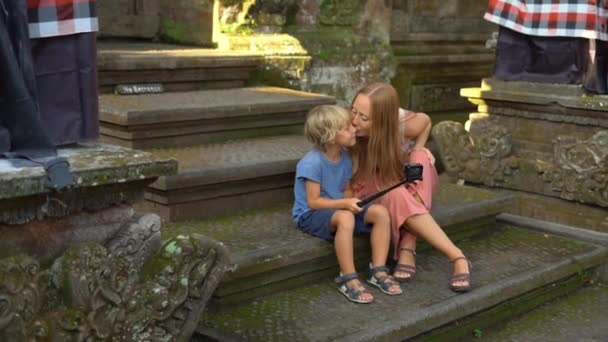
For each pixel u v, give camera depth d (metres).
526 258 4.32
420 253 4.22
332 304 3.48
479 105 5.59
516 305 4.01
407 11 7.18
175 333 2.65
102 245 2.55
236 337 3.10
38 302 2.28
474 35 7.80
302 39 6.00
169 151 4.45
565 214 5.13
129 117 4.29
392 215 3.76
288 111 5.05
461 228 4.51
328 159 3.73
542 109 5.23
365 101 3.67
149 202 4.07
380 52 6.55
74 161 2.42
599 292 4.43
